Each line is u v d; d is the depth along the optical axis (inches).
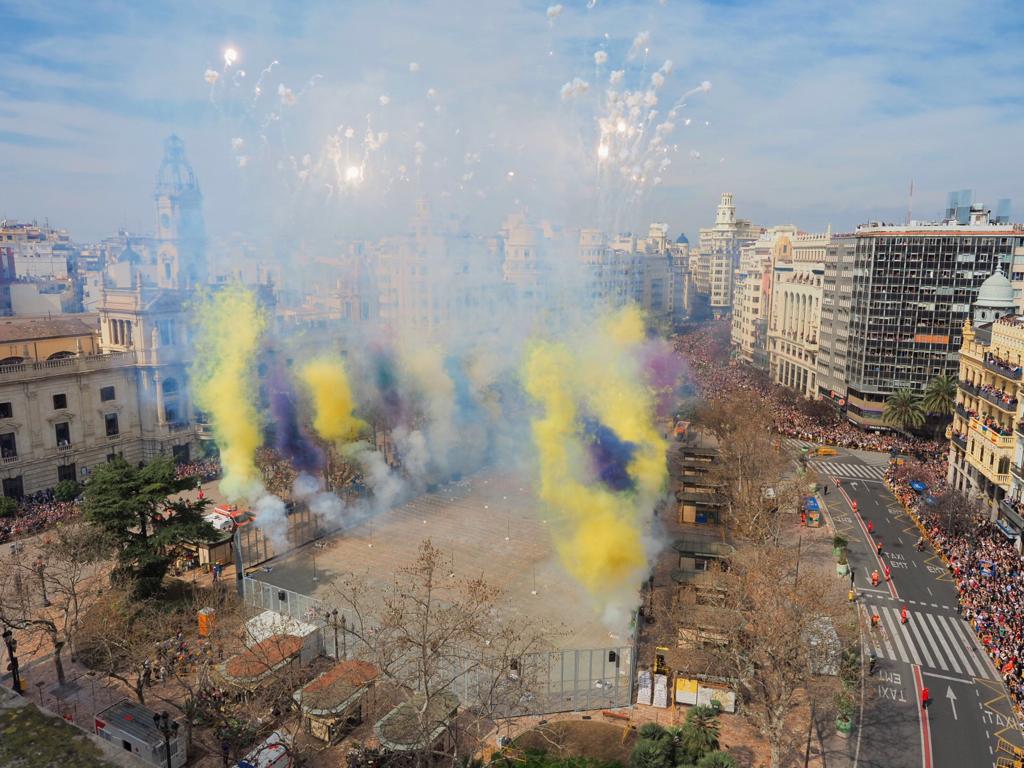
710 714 1903.3
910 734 2038.6
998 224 5551.2
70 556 2310.5
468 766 1793.8
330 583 2790.4
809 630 1971.0
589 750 1913.1
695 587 2519.7
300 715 1819.6
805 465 4463.6
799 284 6894.7
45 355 3818.9
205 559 2888.8
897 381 5374.0
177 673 2146.9
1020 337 3454.7
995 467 3385.8
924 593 2896.2
